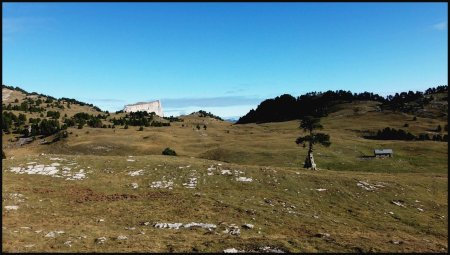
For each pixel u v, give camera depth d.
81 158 69.31
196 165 67.12
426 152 139.25
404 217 46.31
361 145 156.62
